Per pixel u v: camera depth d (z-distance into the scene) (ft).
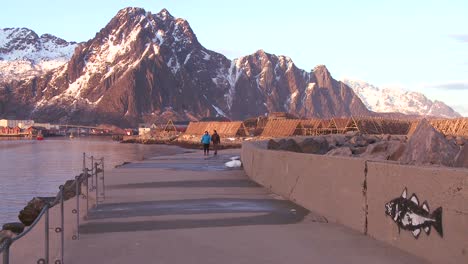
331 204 38.37
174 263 27.12
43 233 34.83
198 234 34.17
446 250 24.35
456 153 47.37
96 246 31.01
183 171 83.25
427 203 25.95
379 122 242.78
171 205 46.73
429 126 49.49
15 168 201.36
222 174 77.56
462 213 23.32
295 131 267.80
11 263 27.32
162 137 526.98
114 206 46.39
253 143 88.74
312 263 26.71
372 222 32.01
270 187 57.57
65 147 453.99
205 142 125.29
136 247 30.66
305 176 44.55
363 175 33.27
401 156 52.03
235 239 32.50
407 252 27.86
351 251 28.81
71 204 48.19
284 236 33.17
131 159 256.32
